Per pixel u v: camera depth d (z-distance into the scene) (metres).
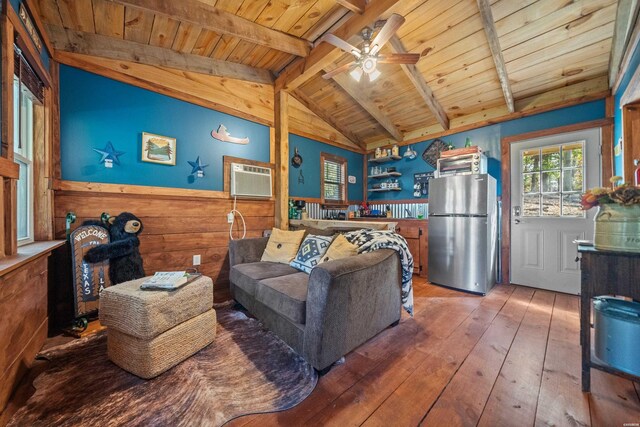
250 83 3.39
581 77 2.91
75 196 2.21
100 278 2.16
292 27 2.70
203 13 2.27
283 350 1.81
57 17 2.09
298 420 1.21
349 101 4.15
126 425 1.18
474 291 3.07
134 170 2.51
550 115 3.19
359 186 5.24
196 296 1.77
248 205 3.35
